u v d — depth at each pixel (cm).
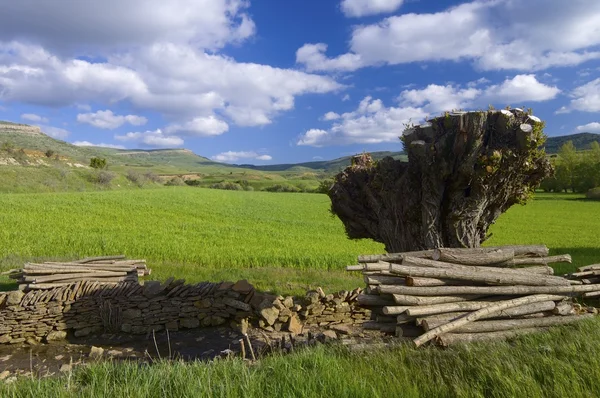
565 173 9212
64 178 7175
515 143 798
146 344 866
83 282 960
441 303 646
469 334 622
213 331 943
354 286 1273
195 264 1609
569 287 750
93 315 932
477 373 478
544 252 790
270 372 488
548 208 5991
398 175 908
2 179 6078
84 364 571
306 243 2383
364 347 599
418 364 509
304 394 422
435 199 852
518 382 455
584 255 2100
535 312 704
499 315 668
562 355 537
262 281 1301
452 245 860
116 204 4041
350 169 1020
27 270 962
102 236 2175
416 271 643
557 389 440
